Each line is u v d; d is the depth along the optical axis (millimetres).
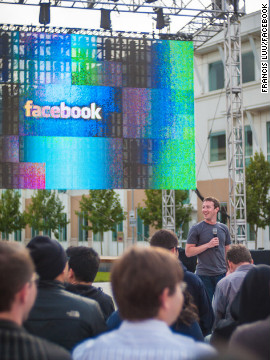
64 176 15164
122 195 37156
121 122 15562
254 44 26672
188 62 16047
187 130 15984
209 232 8234
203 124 29156
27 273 1821
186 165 15953
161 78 15859
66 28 15266
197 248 8109
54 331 2891
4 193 36688
